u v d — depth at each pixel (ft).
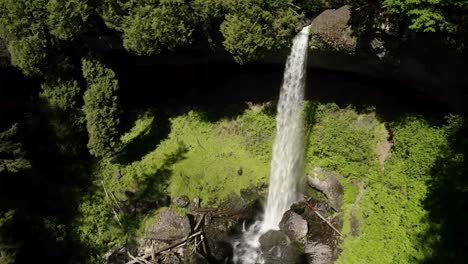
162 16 60.44
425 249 50.88
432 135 59.57
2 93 66.49
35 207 65.10
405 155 61.41
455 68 55.77
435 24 49.26
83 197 69.21
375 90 69.62
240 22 58.70
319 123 72.02
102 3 62.69
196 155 74.79
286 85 71.51
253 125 76.07
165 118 79.77
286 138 73.26
